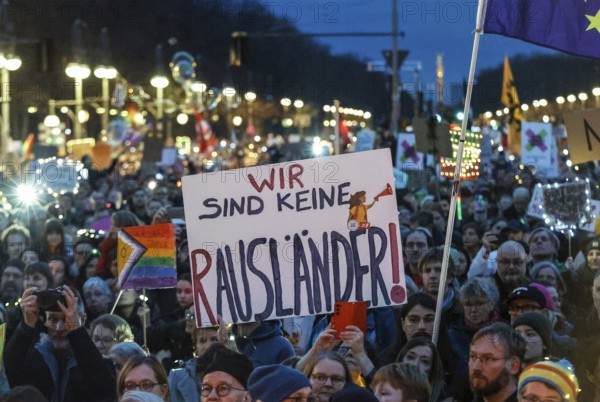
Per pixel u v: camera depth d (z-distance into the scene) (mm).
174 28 64062
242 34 34375
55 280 12203
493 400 6977
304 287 8641
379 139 37219
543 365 6137
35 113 55344
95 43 57438
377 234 8562
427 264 10031
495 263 12070
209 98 49531
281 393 6043
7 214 16797
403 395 6738
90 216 21062
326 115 68875
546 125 25297
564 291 11023
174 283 9531
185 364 8852
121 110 56375
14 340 8516
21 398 7121
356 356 7840
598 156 12664
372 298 8555
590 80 67438
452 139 19625
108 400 8055
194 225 8758
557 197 13742
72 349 8086
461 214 18922
